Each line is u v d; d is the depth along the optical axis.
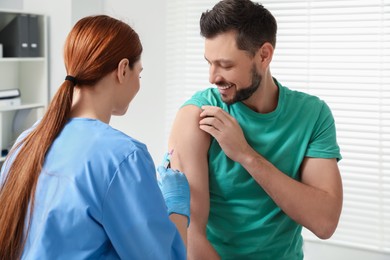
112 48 0.96
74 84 0.97
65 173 0.89
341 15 2.49
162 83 2.99
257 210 1.26
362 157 2.45
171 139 1.28
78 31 0.98
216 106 1.28
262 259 1.29
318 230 1.21
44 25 3.21
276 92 1.29
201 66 2.87
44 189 0.90
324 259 2.58
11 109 3.04
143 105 3.06
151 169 0.94
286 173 1.28
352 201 2.48
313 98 1.33
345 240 2.52
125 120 3.13
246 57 1.14
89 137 0.93
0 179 0.98
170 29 2.93
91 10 3.14
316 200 1.20
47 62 3.29
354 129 2.46
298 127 1.27
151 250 0.90
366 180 2.45
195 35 2.87
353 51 2.47
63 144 0.93
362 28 2.45
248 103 1.26
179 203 1.10
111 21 1.00
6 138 3.34
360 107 2.46
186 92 2.92
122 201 0.90
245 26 1.11
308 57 2.57
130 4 3.03
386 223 2.42
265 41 1.17
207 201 1.24
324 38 2.53
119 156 0.91
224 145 1.20
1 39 3.14
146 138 3.08
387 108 2.41
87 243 0.88
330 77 2.53
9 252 0.90
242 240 1.28
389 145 2.40
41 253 0.86
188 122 1.26
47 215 0.88
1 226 0.90
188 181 1.23
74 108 0.98
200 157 1.24
